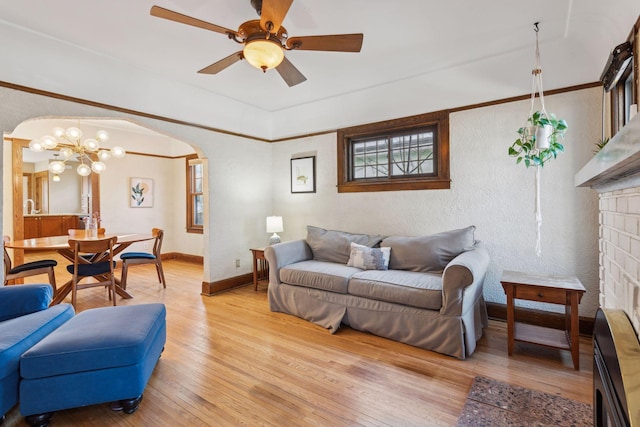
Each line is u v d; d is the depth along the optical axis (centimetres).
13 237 451
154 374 221
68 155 455
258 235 472
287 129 463
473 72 304
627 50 189
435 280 272
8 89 250
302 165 457
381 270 318
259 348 262
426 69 314
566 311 254
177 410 184
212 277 412
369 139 405
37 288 226
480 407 184
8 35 239
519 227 305
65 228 769
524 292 237
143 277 511
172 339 278
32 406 167
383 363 237
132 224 615
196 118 385
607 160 110
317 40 192
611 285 167
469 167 328
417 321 261
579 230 279
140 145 623
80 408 187
